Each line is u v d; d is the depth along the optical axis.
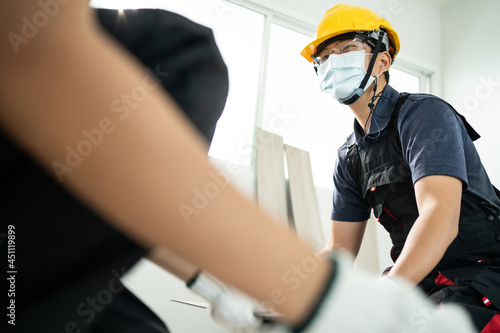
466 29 4.33
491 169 3.72
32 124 0.17
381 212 1.50
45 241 0.27
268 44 3.60
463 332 0.27
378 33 1.71
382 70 1.74
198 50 0.37
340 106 3.81
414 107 1.40
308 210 3.25
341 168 1.70
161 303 2.45
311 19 3.79
